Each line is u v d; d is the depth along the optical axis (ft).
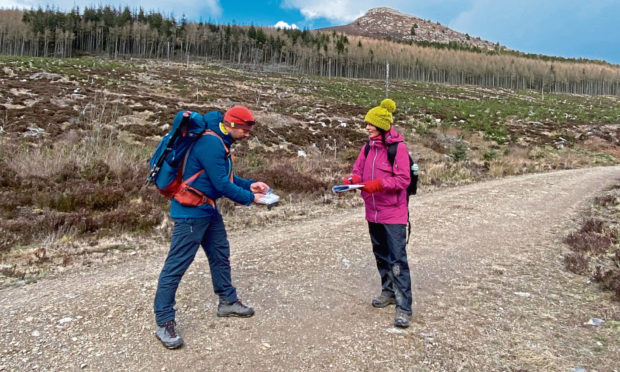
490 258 15.72
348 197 30.45
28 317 9.80
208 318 9.91
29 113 51.70
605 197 29.37
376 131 9.82
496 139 80.94
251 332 9.22
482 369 7.83
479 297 11.67
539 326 9.76
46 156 29.78
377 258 10.79
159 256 16.31
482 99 191.62
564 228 21.01
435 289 12.32
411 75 329.72
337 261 14.84
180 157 8.34
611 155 78.89
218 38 323.98
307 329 9.42
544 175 48.16
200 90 106.01
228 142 8.73
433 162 55.26
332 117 87.04
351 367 7.85
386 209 9.82
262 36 338.95
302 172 37.99
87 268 14.60
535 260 15.48
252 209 25.84
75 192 23.06
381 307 10.73
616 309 10.70
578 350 8.56
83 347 8.39
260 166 39.01
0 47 255.70
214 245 9.55
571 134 93.81
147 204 23.35
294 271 13.60
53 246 16.97
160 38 297.33
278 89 140.05
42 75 87.61
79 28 289.33
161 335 8.45
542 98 221.87
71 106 59.47
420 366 7.93
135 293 11.47
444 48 479.00
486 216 23.80
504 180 43.34
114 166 29.63
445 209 26.02
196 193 8.45
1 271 13.79
